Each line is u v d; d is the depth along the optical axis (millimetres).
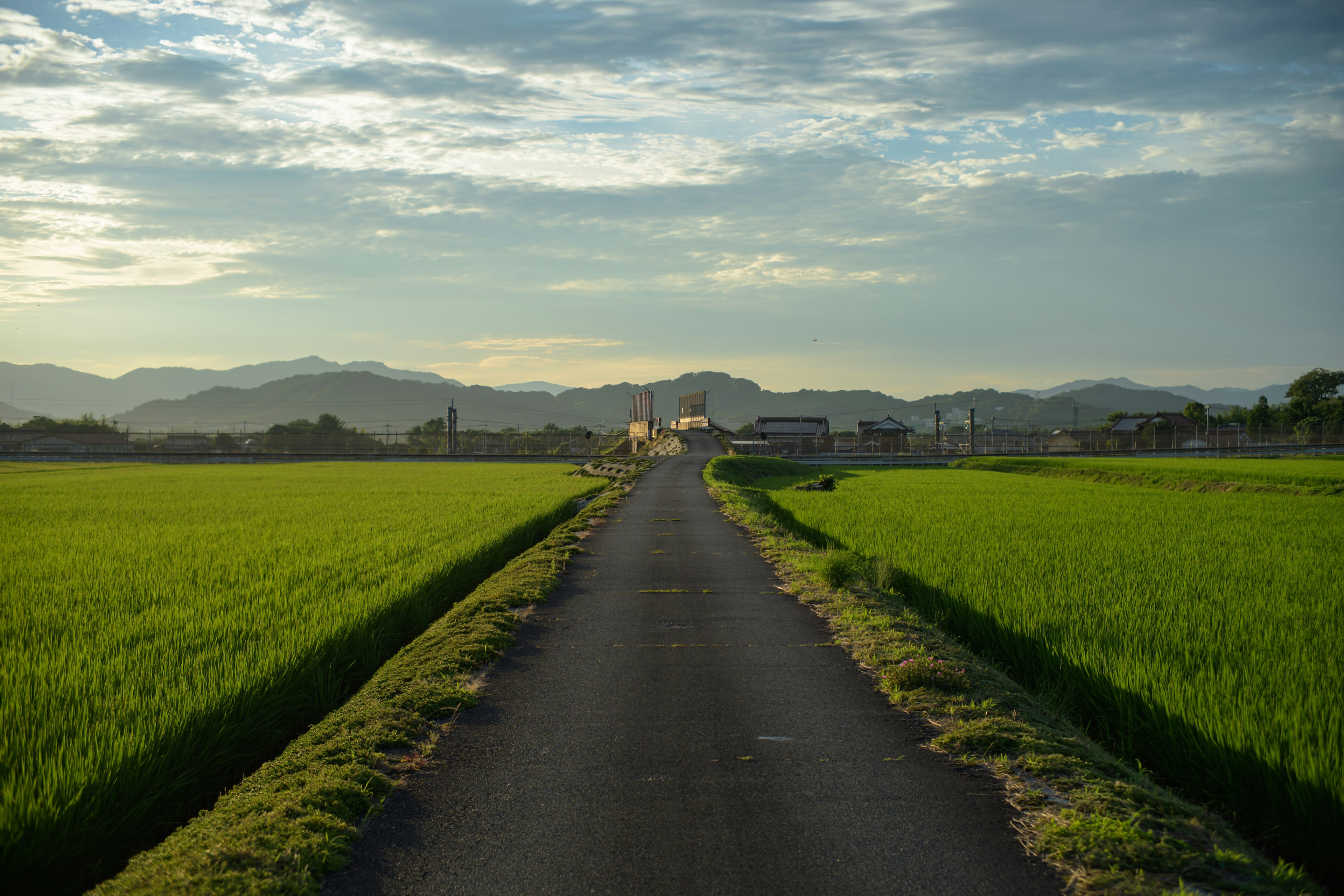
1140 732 5551
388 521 18031
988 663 7699
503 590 10164
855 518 18750
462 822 4121
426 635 8180
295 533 15703
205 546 13750
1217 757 4777
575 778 4668
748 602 10008
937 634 8211
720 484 32125
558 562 12695
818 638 8141
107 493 28656
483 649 7371
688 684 6566
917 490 31078
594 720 5691
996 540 14461
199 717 5191
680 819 4129
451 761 4949
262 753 5871
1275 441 99250
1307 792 4137
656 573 12133
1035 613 8258
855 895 3385
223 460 75562
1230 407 129750
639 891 3426
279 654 6535
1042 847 3807
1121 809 4168
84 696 5680
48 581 10305
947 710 5750
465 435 109188
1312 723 4898
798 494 28219
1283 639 7133
